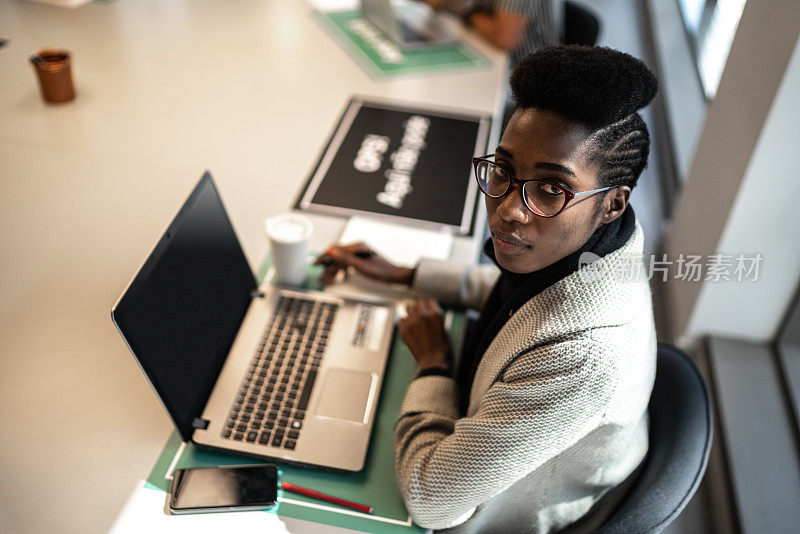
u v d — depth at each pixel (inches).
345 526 37.4
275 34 92.4
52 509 36.8
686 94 136.6
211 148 69.4
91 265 53.8
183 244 41.9
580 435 32.6
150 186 63.3
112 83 78.9
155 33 90.6
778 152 64.2
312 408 42.0
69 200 60.7
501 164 30.5
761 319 78.2
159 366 37.2
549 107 28.2
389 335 47.6
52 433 40.8
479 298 51.2
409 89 81.6
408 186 65.7
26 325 47.9
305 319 48.1
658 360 44.6
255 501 37.4
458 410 40.9
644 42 162.6
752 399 75.1
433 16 99.0
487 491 33.9
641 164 31.3
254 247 56.8
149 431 41.4
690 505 72.6
